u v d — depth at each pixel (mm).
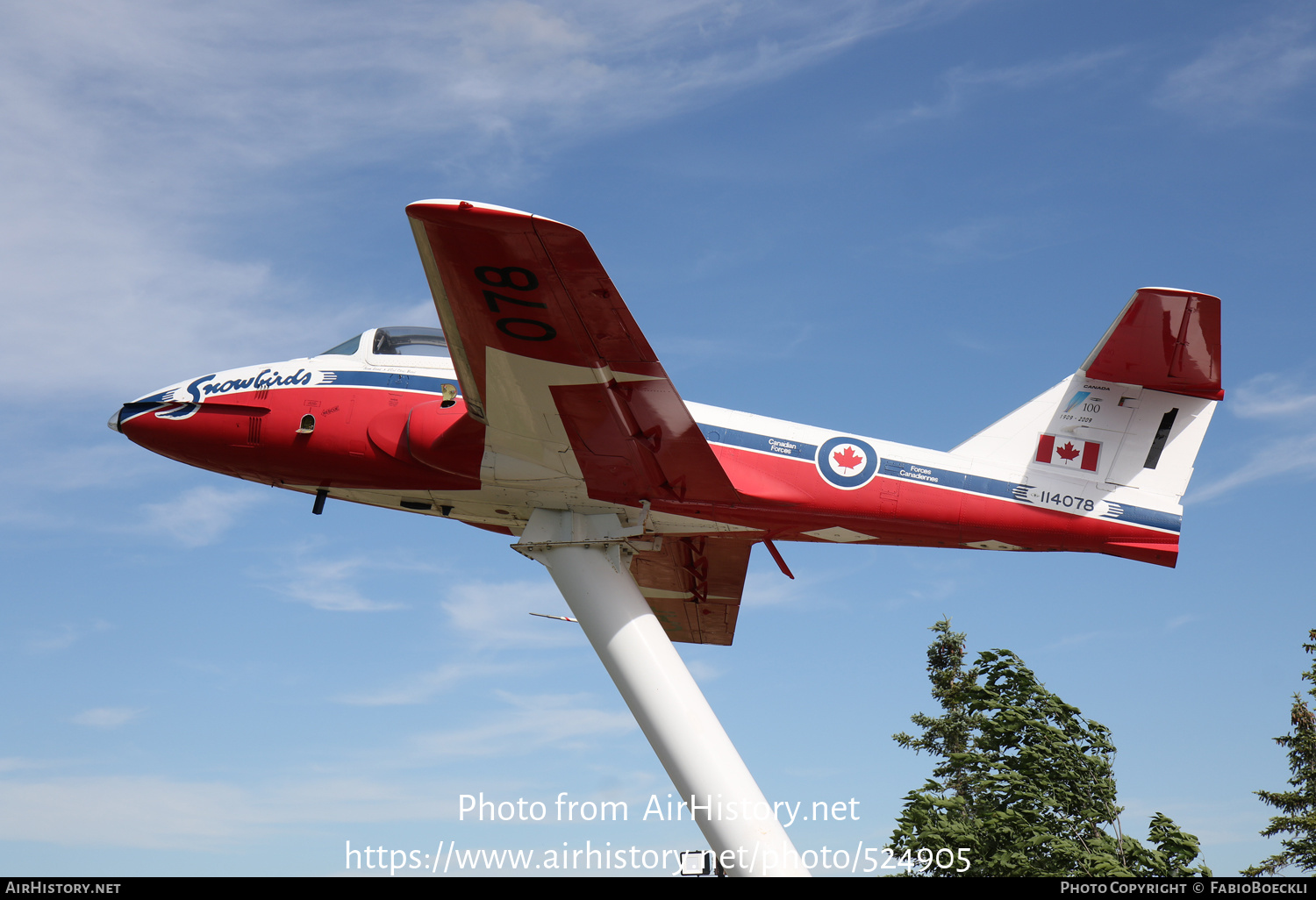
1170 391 11383
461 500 11953
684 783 10633
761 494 11398
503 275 9156
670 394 10258
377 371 11906
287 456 11898
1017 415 11680
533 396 10430
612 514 11734
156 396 12305
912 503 11430
